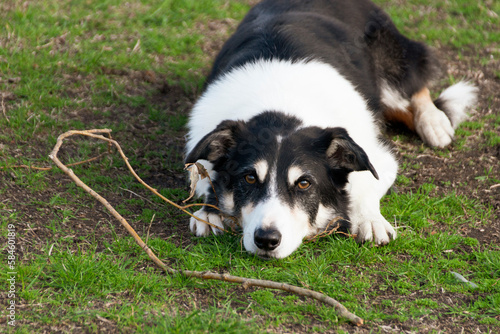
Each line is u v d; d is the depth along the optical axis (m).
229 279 4.40
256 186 4.69
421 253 5.06
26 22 8.97
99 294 4.29
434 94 8.28
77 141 6.64
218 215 5.20
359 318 4.07
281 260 4.80
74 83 7.83
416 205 5.79
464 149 7.04
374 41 7.11
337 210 5.11
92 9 9.80
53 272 4.50
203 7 10.39
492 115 7.75
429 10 10.97
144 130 7.13
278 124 4.86
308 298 4.38
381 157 5.69
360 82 6.21
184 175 6.34
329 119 5.16
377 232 5.12
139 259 4.77
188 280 4.48
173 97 7.95
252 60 5.82
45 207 5.40
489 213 5.75
